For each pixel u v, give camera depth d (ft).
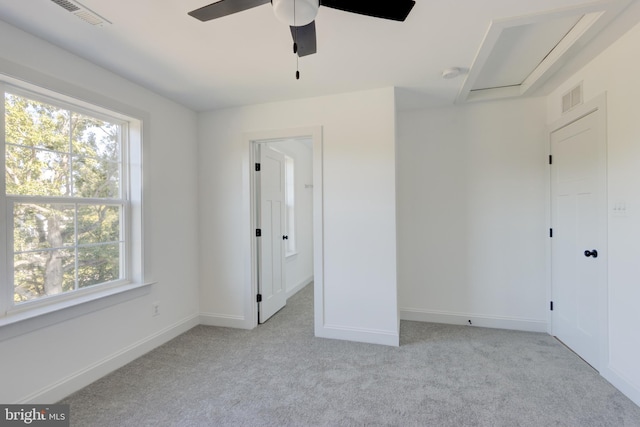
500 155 10.30
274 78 8.34
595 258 7.52
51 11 5.40
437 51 6.97
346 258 9.45
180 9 5.41
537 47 7.25
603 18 5.77
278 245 12.60
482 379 7.17
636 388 6.19
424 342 9.25
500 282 10.35
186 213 10.46
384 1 4.38
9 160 6.07
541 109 9.89
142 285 8.54
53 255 6.81
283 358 8.31
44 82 6.31
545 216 9.86
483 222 10.48
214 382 7.16
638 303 6.17
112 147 8.35
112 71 7.78
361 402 6.36
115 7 5.32
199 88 8.96
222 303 10.83
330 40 6.48
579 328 8.23
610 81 6.87
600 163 7.21
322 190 9.64
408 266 11.23
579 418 5.81
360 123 9.30
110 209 8.22
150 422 5.81
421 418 5.84
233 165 10.66
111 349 7.72
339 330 9.55
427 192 11.02
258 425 5.72
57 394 6.48
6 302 5.94
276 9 4.46
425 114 11.01
